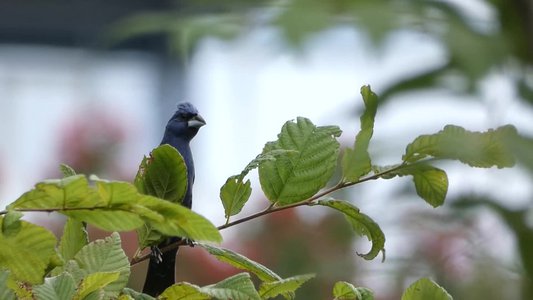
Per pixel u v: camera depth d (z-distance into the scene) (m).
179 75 23.52
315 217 14.35
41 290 4.52
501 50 11.50
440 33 11.38
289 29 10.30
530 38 11.96
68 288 4.55
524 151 9.36
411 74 11.40
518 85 11.42
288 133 5.26
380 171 5.29
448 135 5.20
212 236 4.29
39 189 4.29
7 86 24.61
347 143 11.60
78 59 24.34
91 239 13.25
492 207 11.78
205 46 10.95
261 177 5.23
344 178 5.26
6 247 4.45
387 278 12.48
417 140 5.22
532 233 11.84
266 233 14.37
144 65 23.77
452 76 11.43
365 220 5.23
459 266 12.38
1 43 25.11
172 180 5.11
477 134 5.20
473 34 11.56
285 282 5.07
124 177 15.66
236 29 10.78
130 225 4.38
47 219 13.55
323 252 14.13
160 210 4.28
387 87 11.35
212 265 14.16
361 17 10.20
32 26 25.23
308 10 10.35
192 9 12.06
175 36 11.05
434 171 5.27
